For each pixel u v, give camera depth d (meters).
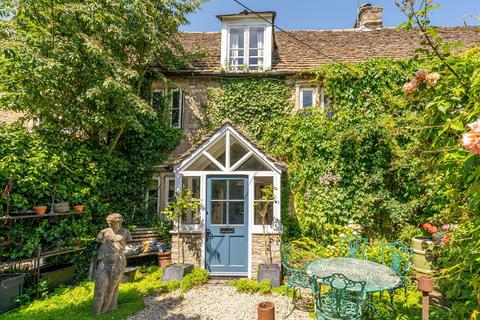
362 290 4.26
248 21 10.91
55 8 7.04
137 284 6.97
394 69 9.67
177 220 7.98
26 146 6.62
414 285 6.71
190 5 9.61
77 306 5.64
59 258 6.93
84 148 7.91
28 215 6.06
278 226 7.87
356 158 9.34
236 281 7.21
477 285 2.58
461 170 2.60
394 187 9.23
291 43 12.36
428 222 8.36
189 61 10.61
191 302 6.22
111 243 5.59
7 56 6.08
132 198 9.68
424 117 3.41
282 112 10.38
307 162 9.75
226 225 8.09
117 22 7.86
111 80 7.07
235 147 8.37
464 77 2.88
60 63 6.65
